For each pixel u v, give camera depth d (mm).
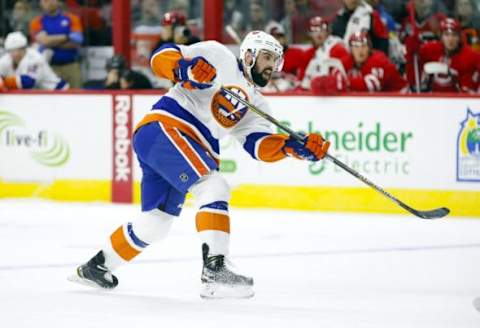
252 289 13273
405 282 14250
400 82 23016
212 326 11164
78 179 24172
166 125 12688
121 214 21938
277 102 22656
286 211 22406
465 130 21531
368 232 19438
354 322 11445
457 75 23812
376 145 22047
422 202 21859
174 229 19609
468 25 26141
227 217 12539
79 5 30734
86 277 13297
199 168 12594
